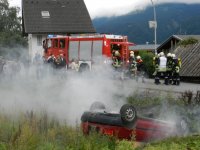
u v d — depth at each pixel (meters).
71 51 33.81
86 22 72.88
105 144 10.16
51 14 72.94
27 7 73.31
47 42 36.09
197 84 28.28
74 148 9.86
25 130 10.60
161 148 9.84
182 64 33.31
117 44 31.03
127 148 10.08
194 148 9.86
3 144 9.84
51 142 10.15
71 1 75.00
